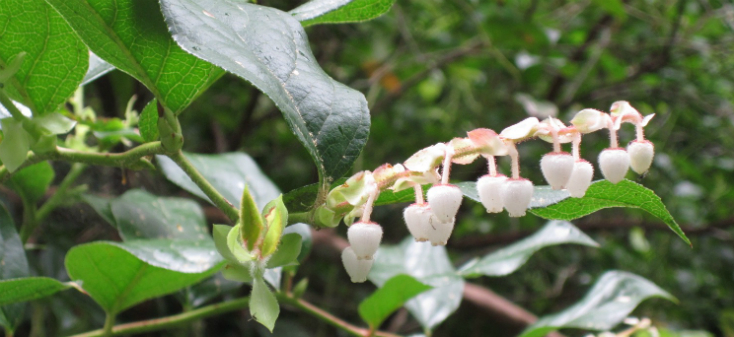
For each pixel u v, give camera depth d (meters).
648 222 0.92
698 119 1.10
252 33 0.28
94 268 0.37
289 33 0.29
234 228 0.29
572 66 0.97
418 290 0.44
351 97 0.29
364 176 0.29
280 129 0.96
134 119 0.44
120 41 0.30
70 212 0.64
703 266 1.02
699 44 1.05
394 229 0.98
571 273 1.00
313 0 0.33
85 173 0.67
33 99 0.33
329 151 0.28
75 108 0.44
